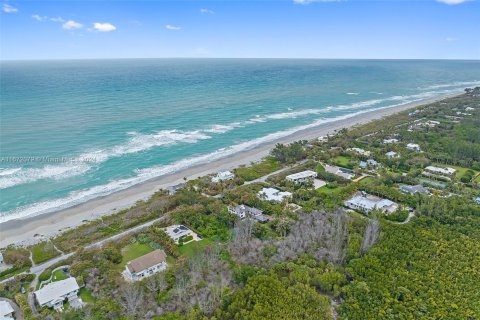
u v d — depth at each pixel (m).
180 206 94.00
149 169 124.44
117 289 62.25
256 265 69.38
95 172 119.25
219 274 66.31
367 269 66.69
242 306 57.88
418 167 124.69
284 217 88.00
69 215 92.62
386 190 102.25
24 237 82.06
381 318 55.84
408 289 61.69
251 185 109.31
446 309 57.44
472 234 78.12
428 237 77.31
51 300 59.00
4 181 109.31
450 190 105.06
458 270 66.88
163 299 59.91
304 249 74.44
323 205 94.38
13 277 66.56
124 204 99.19
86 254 72.00
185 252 75.25
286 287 63.09
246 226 80.19
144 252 75.31
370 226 77.81
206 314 56.75
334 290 62.41
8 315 56.50
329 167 127.19
